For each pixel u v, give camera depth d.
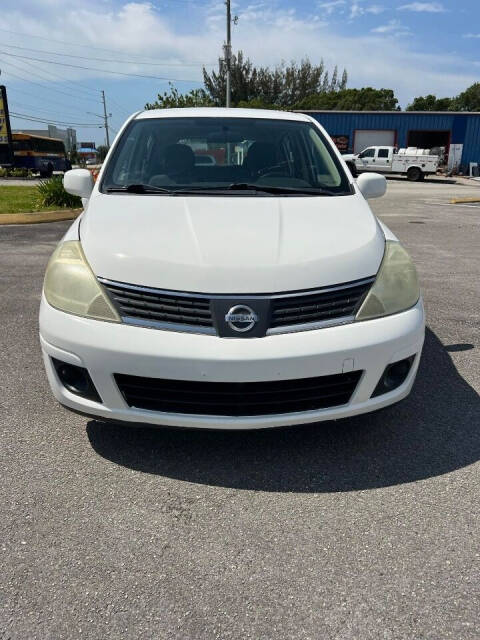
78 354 2.38
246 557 2.04
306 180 3.49
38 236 9.10
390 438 2.85
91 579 1.92
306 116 4.20
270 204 3.02
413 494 2.40
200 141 3.64
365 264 2.55
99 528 2.17
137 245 2.52
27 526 2.17
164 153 3.55
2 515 2.23
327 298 2.42
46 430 2.88
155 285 2.37
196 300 2.34
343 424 2.98
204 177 3.44
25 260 7.08
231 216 2.81
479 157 33.44
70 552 2.04
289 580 1.93
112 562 2.00
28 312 4.85
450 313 5.03
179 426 2.39
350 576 1.95
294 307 2.37
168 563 2.00
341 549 2.08
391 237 3.06
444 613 1.80
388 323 2.47
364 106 60.62
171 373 2.28
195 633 1.72
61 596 1.84
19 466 2.56
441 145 33.97
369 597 1.86
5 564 1.98
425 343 4.24
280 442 2.79
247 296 2.33
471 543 2.11
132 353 2.29
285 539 2.13
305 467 2.59
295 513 2.28
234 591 1.88
